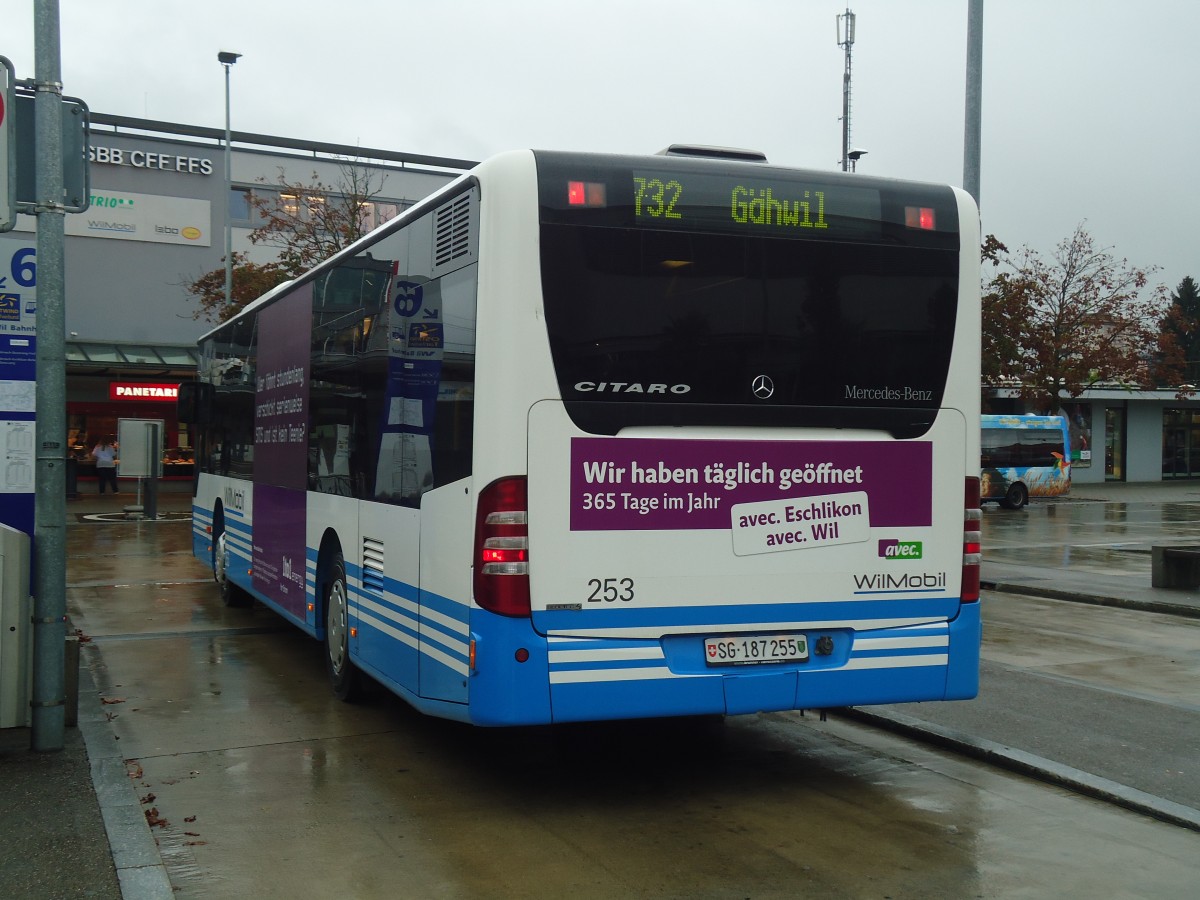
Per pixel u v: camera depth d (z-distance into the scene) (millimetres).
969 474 5883
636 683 5293
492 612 5141
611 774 6188
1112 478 51000
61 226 6113
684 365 5371
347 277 7641
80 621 11516
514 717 5125
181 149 39500
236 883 4543
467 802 5652
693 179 5434
